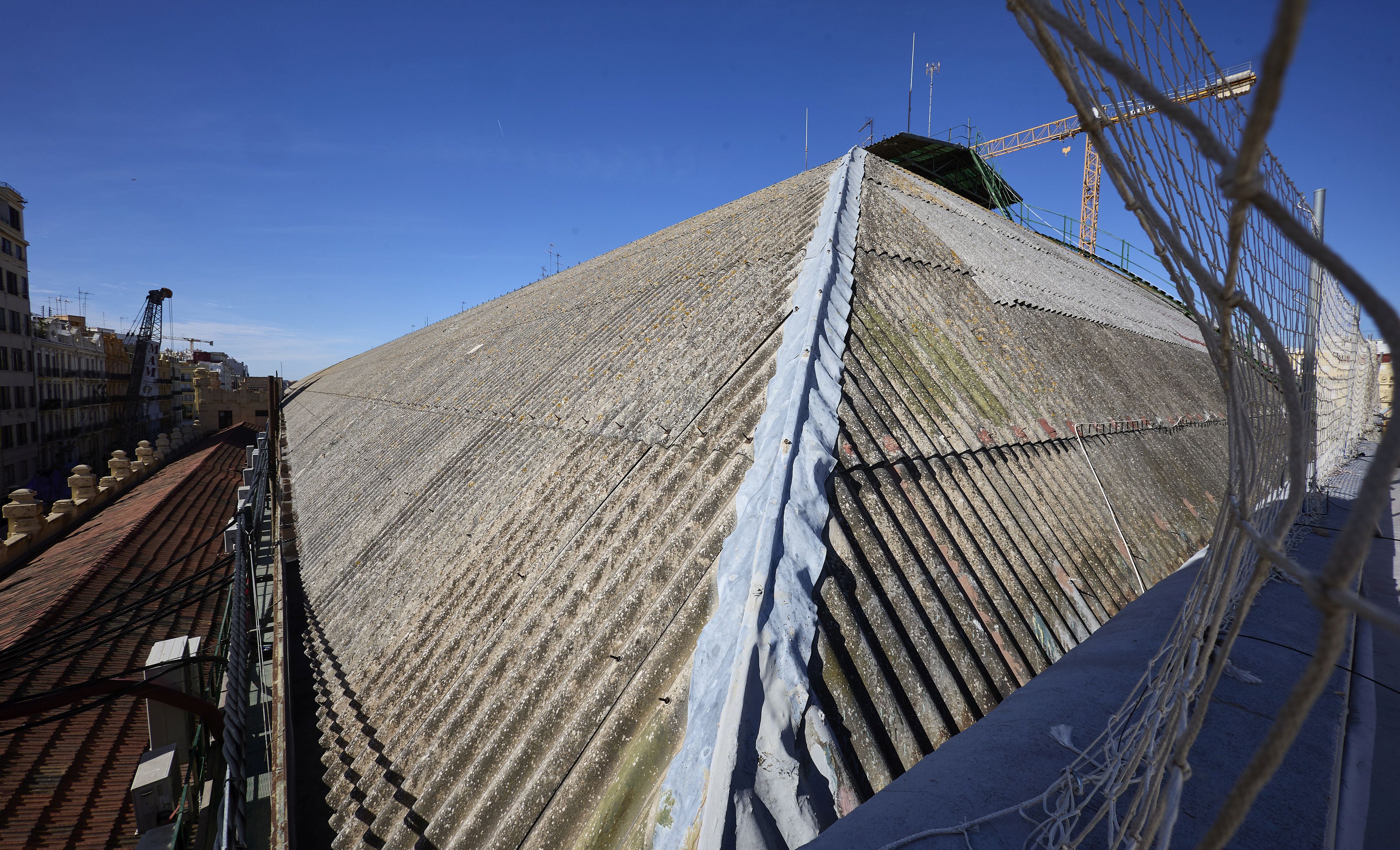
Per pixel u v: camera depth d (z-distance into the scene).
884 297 5.69
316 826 4.11
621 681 2.86
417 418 10.05
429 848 2.87
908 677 2.66
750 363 4.79
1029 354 6.46
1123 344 8.99
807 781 2.17
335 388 20.67
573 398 6.56
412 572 5.54
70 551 16.89
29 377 47.38
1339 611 0.57
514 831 2.60
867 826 1.84
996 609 3.36
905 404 4.38
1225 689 2.65
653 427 4.90
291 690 5.69
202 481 25.98
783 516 2.97
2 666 9.64
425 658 4.30
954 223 9.91
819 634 2.58
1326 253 0.53
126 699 10.27
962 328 6.07
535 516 4.94
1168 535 5.45
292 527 10.11
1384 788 2.27
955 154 20.45
